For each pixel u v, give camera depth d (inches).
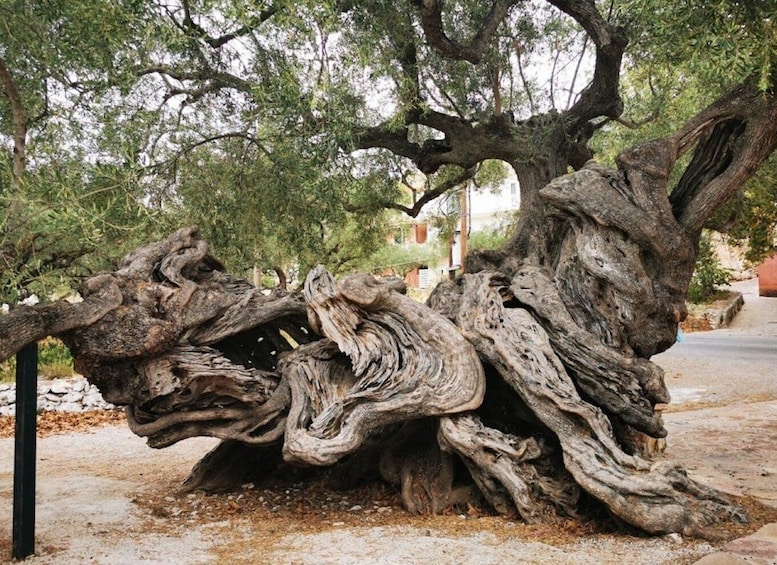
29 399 235.0
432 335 280.1
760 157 289.3
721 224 413.4
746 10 243.0
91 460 411.8
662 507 235.8
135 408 293.0
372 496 300.8
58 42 297.9
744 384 646.5
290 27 311.0
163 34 291.4
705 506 252.1
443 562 213.0
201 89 373.1
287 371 301.0
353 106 362.3
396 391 273.0
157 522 269.7
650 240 282.8
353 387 283.9
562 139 382.6
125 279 278.1
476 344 284.5
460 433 264.8
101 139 340.5
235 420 295.9
